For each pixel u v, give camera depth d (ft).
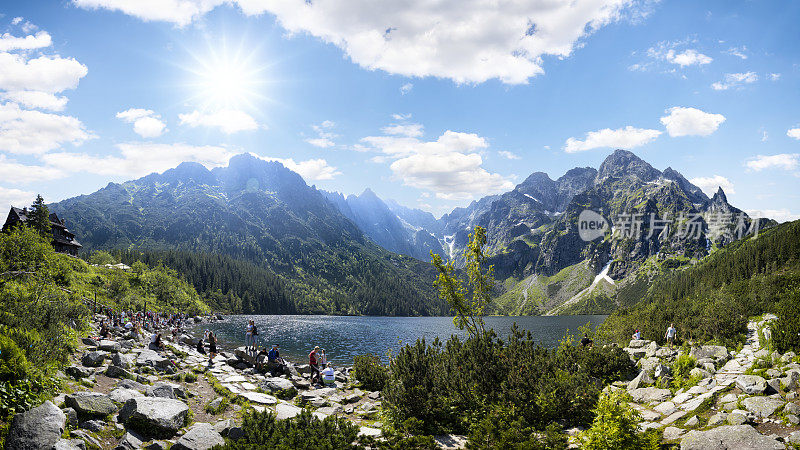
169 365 74.13
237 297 609.42
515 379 51.70
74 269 230.68
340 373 103.81
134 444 35.94
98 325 132.16
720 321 81.51
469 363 57.98
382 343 238.27
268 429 37.32
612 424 34.17
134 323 160.76
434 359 60.03
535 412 48.55
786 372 46.55
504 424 42.39
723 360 63.10
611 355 70.90
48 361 45.32
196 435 38.29
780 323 56.65
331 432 37.88
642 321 101.09
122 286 262.67
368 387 78.64
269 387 69.77
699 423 40.22
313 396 66.54
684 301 111.24
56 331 54.03
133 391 47.44
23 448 29.45
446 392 54.29
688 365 60.13
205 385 66.80
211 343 100.68
